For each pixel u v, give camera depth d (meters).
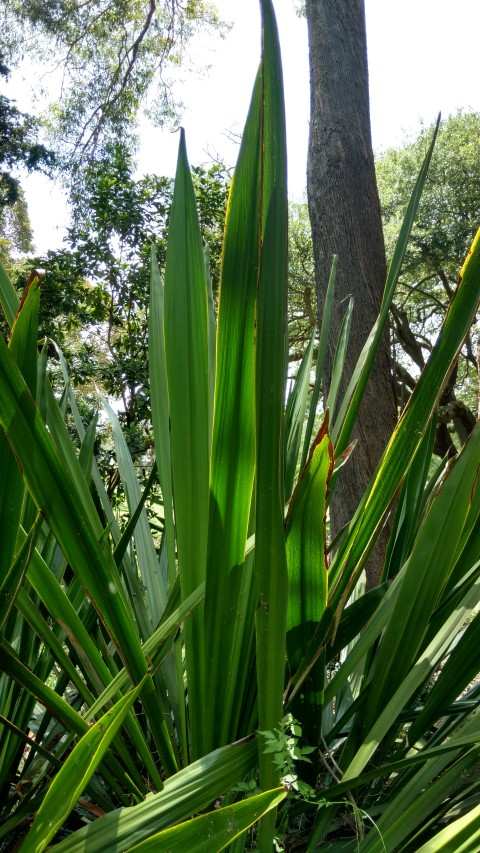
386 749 2.09
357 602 1.92
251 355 1.44
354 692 2.59
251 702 1.84
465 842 1.43
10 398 1.32
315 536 1.59
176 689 2.10
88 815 2.23
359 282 8.09
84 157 18.50
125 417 8.87
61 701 1.56
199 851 1.25
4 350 1.28
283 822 1.85
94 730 1.32
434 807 1.65
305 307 21.66
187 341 1.60
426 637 2.02
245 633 1.75
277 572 1.41
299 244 23.09
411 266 22.36
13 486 1.40
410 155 23.81
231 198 1.44
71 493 1.41
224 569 1.54
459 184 22.38
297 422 2.26
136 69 18.97
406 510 2.46
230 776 1.47
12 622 2.06
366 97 8.78
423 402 1.64
